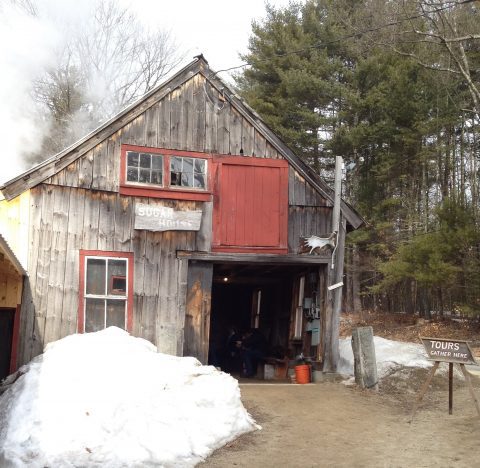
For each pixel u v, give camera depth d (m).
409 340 21.70
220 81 12.11
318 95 27.17
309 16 28.83
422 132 24.20
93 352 8.70
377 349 13.76
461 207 21.64
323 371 12.02
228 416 7.86
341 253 12.45
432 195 28.55
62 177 10.82
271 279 15.41
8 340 10.31
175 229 11.45
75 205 10.90
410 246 22.00
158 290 11.30
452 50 19.52
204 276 11.74
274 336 15.59
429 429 8.16
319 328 12.49
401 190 28.45
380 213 26.30
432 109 25.19
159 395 7.77
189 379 8.36
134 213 11.27
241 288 17.91
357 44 22.00
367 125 25.81
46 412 7.21
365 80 26.70
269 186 12.16
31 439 6.77
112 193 11.15
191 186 11.70
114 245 11.07
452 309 25.11
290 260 12.09
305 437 7.85
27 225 10.55
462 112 25.06
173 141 11.65
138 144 11.38
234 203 11.91
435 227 24.55
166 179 11.49
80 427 6.99
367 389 11.02
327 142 26.86
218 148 11.95
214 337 17.42
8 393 8.27
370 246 25.92
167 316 11.27
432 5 16.33
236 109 12.18
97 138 11.12
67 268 10.72
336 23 27.77
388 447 7.36
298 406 9.50
